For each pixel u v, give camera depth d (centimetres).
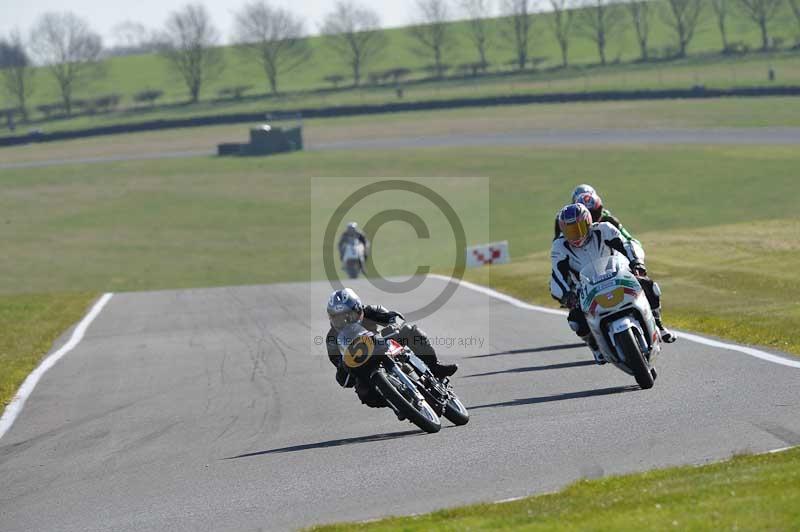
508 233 15325
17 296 9769
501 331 5684
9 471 3262
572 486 2398
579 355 4662
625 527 1953
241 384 4625
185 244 16438
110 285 13112
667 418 3084
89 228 18388
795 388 3378
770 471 2306
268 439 3431
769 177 17688
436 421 3244
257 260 14762
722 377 3703
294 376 4738
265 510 2517
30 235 17962
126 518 2561
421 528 2125
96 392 4644
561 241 3766
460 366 4669
